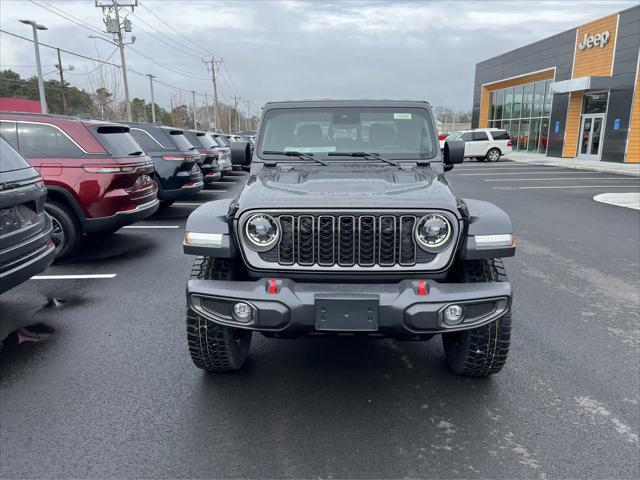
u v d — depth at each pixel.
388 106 4.45
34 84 63.97
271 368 3.88
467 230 3.15
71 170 6.51
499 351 3.38
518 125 35.47
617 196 13.88
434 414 3.26
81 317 4.87
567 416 3.23
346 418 3.21
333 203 3.06
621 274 6.48
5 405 3.32
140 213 7.06
